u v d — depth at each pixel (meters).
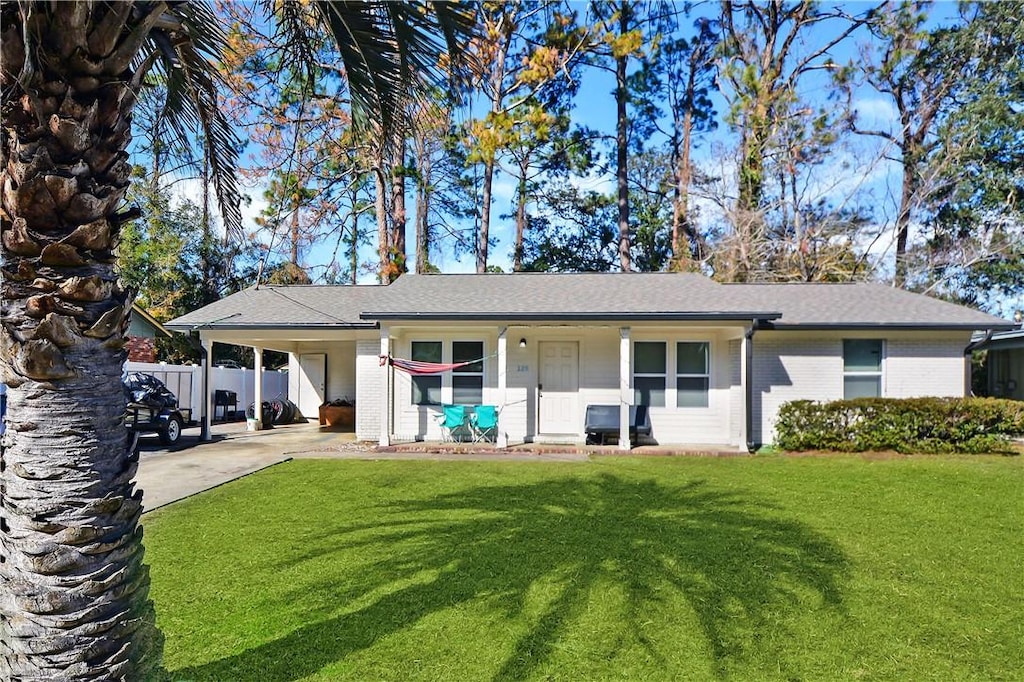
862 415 11.50
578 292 13.66
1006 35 20.92
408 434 13.51
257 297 15.41
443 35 3.26
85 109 2.12
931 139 22.72
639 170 29.22
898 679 3.31
